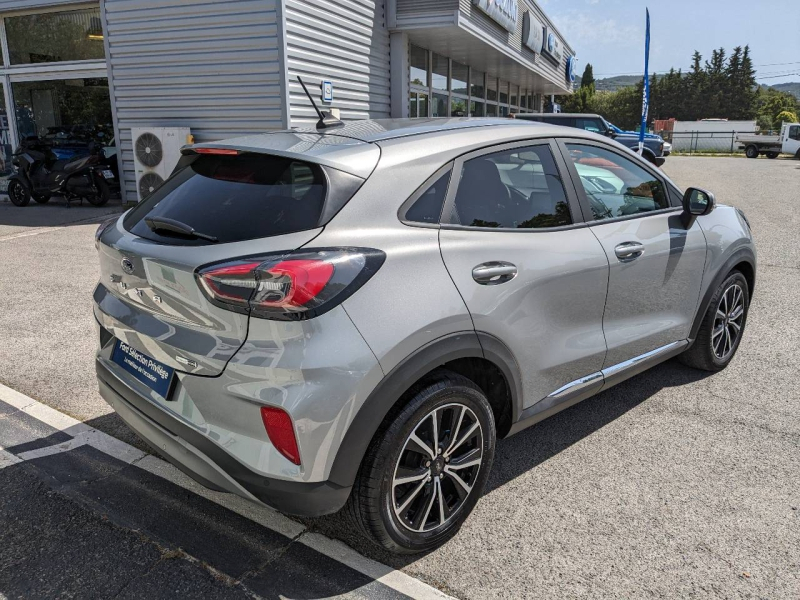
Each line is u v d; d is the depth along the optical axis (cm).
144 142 1069
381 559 245
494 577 235
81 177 1102
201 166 267
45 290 597
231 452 213
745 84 9862
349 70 1133
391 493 227
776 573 236
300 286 199
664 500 282
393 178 238
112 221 281
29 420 349
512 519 269
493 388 275
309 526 265
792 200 1330
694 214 357
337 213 221
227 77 1003
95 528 260
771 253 789
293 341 202
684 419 360
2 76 1261
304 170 232
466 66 1798
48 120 1248
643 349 347
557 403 296
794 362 443
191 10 996
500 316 253
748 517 270
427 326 225
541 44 1930
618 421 358
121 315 248
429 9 1209
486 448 261
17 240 836
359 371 208
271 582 231
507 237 265
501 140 280
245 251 210
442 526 249
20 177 1138
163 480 296
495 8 1371
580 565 241
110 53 1080
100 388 277
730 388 401
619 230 320
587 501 282
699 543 253
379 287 217
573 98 7962
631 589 228
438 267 236
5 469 301
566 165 305
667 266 348
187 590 226
